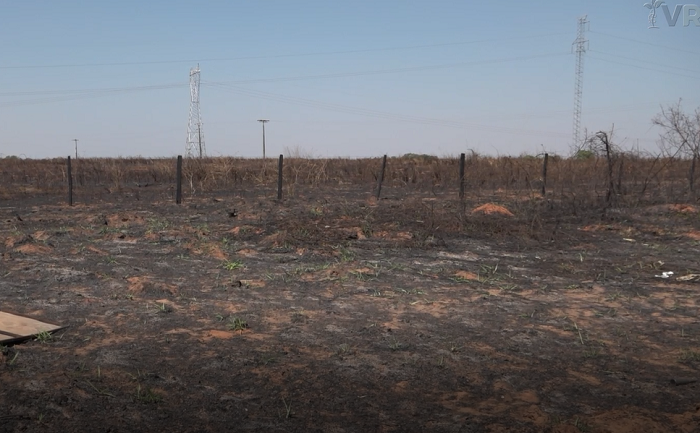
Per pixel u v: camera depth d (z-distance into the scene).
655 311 6.79
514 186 20.72
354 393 4.42
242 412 4.05
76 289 7.13
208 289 7.35
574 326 6.17
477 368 4.98
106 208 15.68
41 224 12.34
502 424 3.95
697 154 16.27
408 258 9.38
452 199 17.59
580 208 14.60
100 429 3.72
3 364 4.65
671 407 4.28
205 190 21.41
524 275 8.48
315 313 6.42
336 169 26.80
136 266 8.51
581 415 4.14
